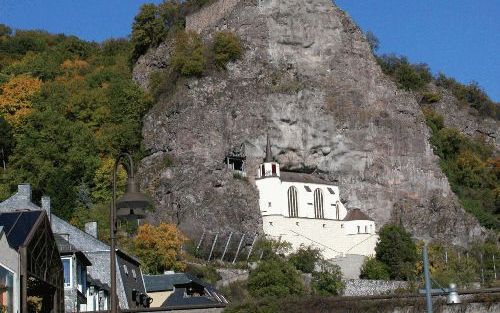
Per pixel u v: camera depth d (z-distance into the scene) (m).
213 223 151.62
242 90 168.88
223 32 174.75
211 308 89.81
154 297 100.62
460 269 154.75
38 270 54.75
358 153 172.00
